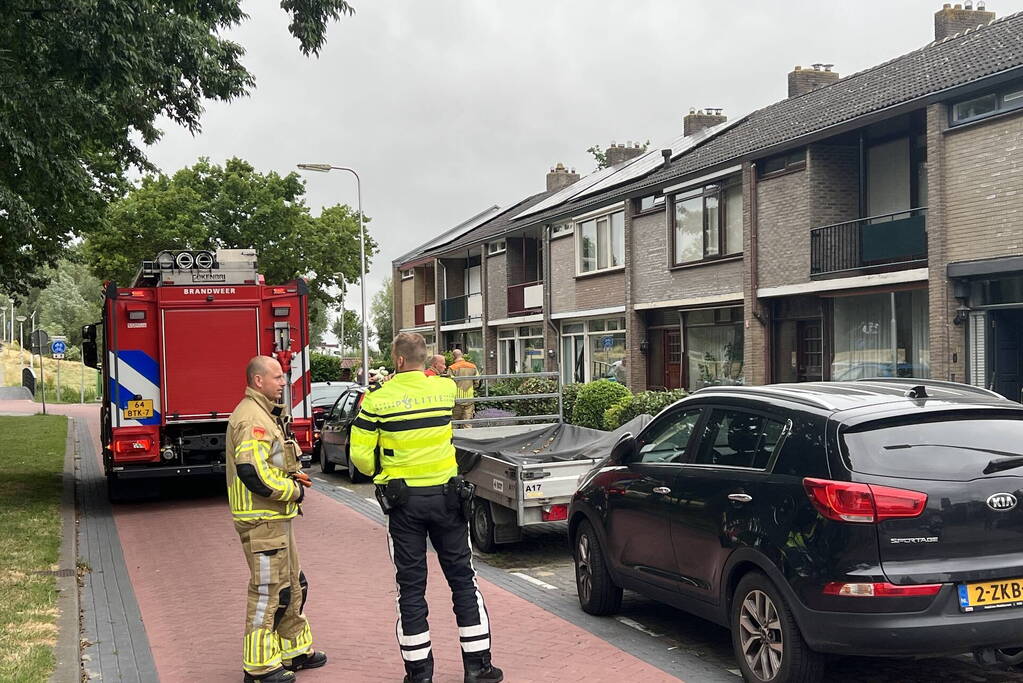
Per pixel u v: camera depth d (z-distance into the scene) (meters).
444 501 5.27
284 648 5.60
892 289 15.61
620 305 24.38
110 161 17.20
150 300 12.31
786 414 5.19
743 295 19.05
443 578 8.06
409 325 44.59
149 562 9.03
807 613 4.67
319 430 17.73
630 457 6.51
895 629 4.46
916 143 15.95
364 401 5.34
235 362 12.57
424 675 5.24
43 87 10.40
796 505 4.82
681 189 21.23
